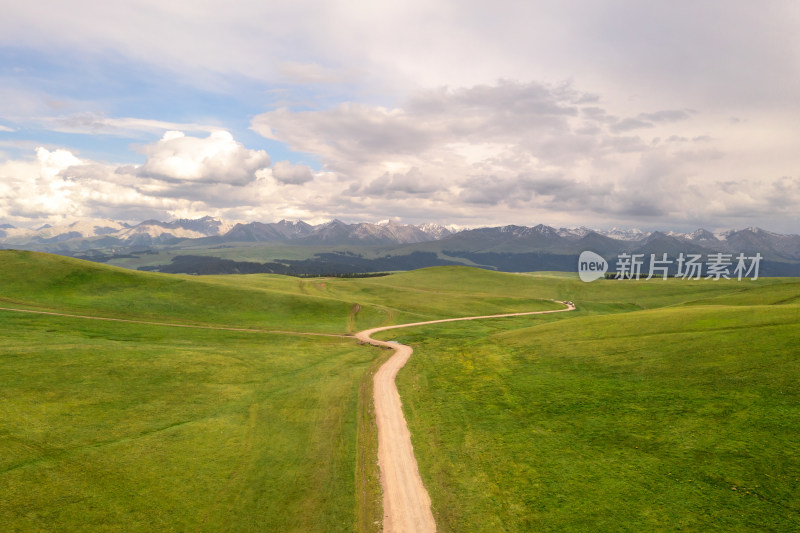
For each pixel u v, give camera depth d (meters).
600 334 65.12
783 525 24.02
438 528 27.25
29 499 27.83
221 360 61.97
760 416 34.28
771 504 25.56
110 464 32.84
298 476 33.22
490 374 56.66
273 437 39.72
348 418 44.44
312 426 42.44
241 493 30.78
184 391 49.34
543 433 38.16
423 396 50.88
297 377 59.12
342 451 37.25
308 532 27.05
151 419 41.38
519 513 28.06
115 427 38.91
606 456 33.22
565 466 32.66
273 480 32.59
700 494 27.39
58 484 29.70
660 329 61.12
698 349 49.88
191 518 27.80
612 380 47.25
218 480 32.22
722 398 38.25
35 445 34.25
